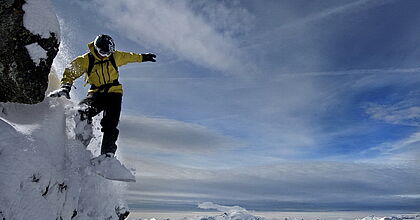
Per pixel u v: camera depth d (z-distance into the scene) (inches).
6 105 162.7
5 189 126.3
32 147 145.2
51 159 155.7
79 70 209.5
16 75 159.0
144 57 234.2
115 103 215.3
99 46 207.9
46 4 171.3
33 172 139.9
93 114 208.4
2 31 154.2
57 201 154.8
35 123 162.4
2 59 155.2
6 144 134.6
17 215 129.3
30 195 136.5
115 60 219.1
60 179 159.8
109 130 212.8
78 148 185.5
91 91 215.3
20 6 159.2
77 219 175.9
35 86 166.2
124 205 221.0
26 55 161.5
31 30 161.8
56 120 175.8
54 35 172.4
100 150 221.6
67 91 195.9
